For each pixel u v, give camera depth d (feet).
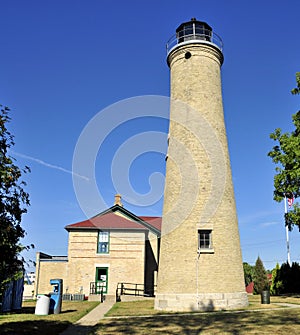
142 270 102.17
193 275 60.08
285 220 77.61
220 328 41.04
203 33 74.23
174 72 73.31
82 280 100.89
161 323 46.03
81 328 43.55
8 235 28.37
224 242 62.34
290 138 76.64
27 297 112.37
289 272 98.89
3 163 28.60
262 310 56.18
